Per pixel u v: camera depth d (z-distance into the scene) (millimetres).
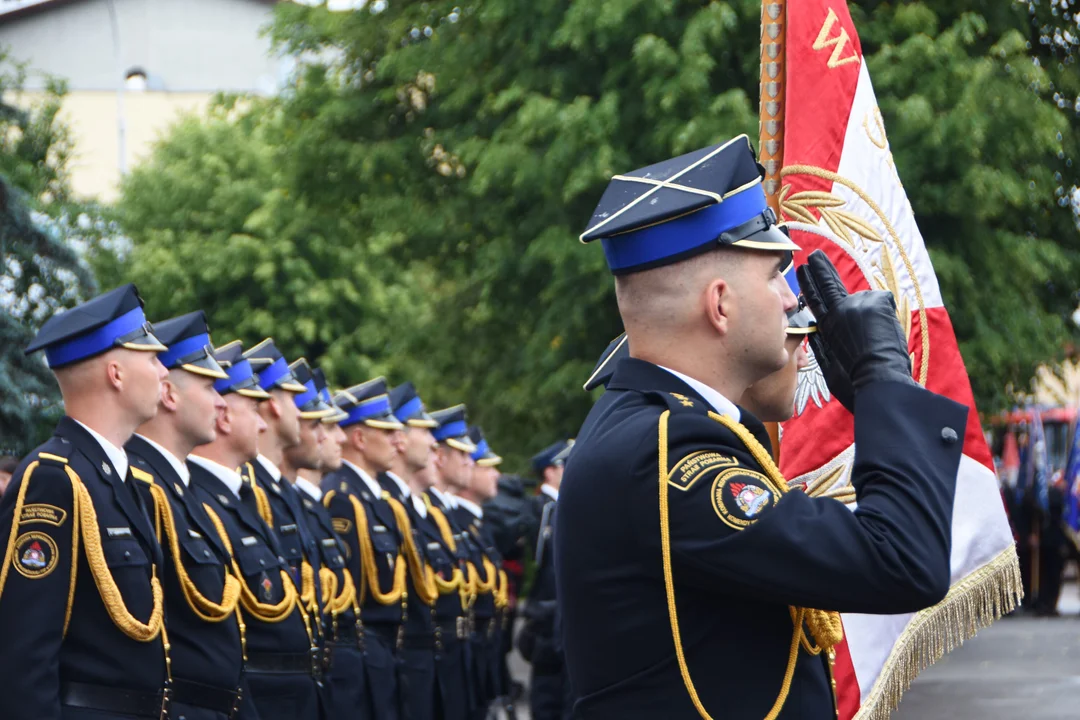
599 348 17688
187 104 52938
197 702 6230
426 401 27141
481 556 13547
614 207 3162
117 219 19438
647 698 2963
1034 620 25328
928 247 15586
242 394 7977
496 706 14156
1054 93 17203
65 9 56656
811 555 2812
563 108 15734
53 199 21172
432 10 18906
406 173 19516
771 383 3672
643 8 15445
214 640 6348
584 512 3043
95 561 5367
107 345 5695
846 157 5770
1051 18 17391
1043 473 26531
